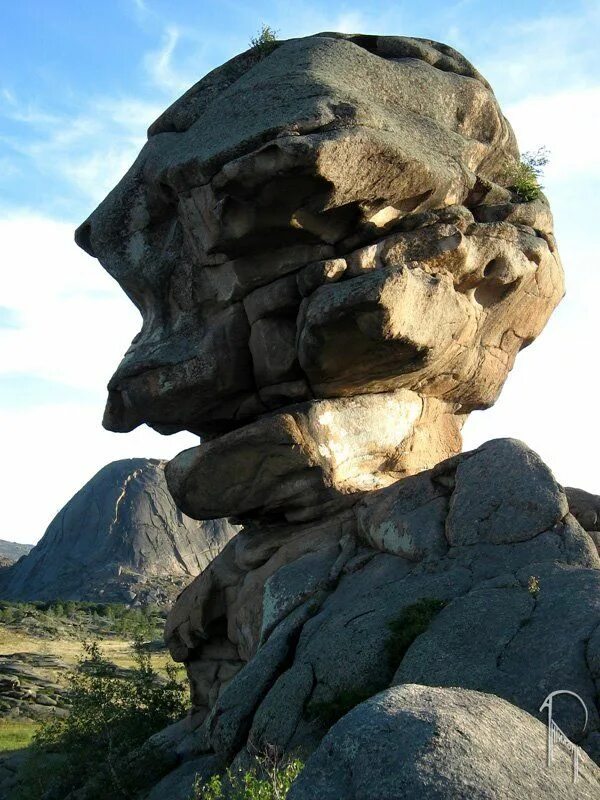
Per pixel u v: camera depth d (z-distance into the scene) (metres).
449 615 11.91
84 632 79.94
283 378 17.25
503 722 5.88
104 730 16.81
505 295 18.22
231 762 12.93
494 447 14.69
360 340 15.77
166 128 18.89
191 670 18.95
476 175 18.42
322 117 15.58
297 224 15.95
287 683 12.47
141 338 18.44
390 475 18.06
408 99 18.03
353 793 5.32
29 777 17.47
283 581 15.50
